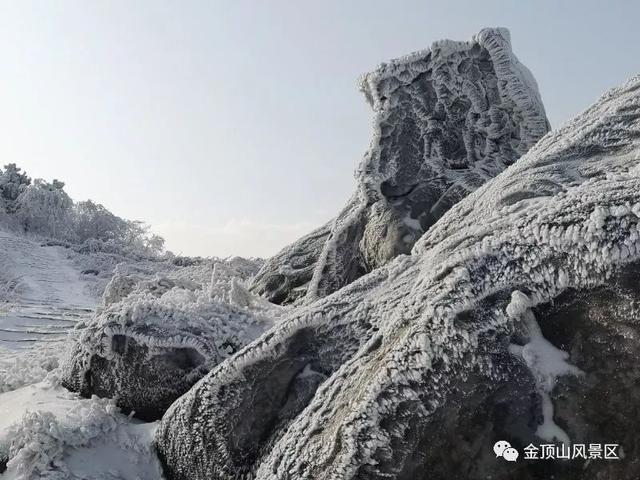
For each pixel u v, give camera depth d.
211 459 3.49
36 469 3.41
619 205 2.55
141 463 3.78
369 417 2.64
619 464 2.34
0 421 4.04
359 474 2.62
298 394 3.43
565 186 3.70
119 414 4.18
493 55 6.34
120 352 4.29
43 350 6.80
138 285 6.05
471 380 2.57
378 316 3.33
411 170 6.46
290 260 7.97
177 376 4.20
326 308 3.57
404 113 6.55
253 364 3.52
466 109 6.44
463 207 4.24
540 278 2.65
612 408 2.39
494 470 2.47
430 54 6.50
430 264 3.29
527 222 2.83
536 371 2.53
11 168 35.91
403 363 2.68
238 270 11.30
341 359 3.38
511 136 6.39
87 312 13.50
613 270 2.49
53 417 3.64
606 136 4.01
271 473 2.96
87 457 3.63
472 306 2.71
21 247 23.56
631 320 2.42
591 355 2.48
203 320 4.38
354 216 6.68
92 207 34.53
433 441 2.55
